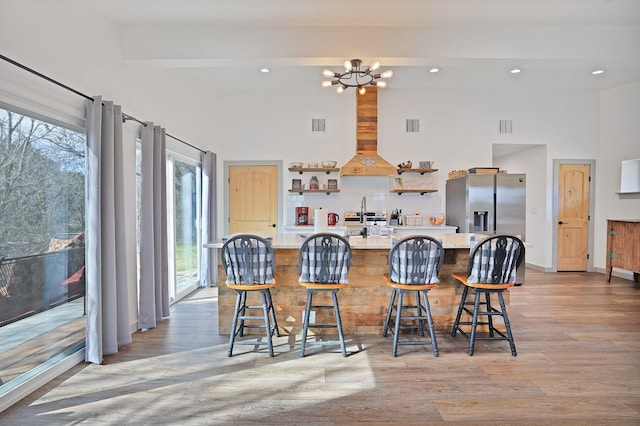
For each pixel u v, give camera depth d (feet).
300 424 6.26
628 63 11.56
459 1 9.70
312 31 11.21
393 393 7.23
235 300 10.46
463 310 10.62
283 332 10.55
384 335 10.29
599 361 8.64
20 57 6.92
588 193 19.63
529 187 21.09
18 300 7.31
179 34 10.99
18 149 7.20
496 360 8.71
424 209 19.15
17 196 7.22
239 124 19.07
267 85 17.76
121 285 9.61
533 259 20.77
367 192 19.13
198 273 17.03
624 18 10.61
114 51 10.27
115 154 9.46
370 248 9.75
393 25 11.08
